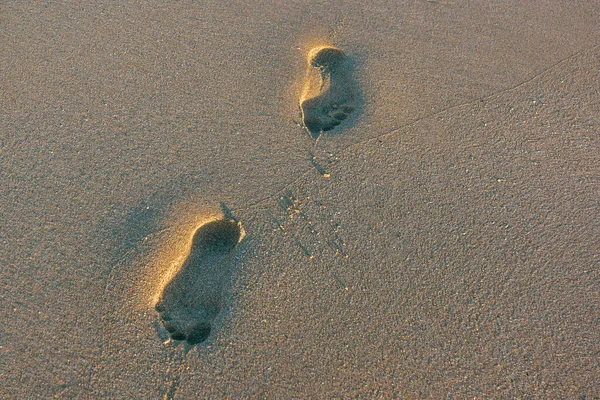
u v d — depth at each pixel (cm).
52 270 209
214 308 204
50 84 261
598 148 248
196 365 192
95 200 227
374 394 189
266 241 218
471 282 211
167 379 190
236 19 290
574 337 201
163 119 250
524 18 297
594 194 235
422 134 249
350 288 208
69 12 291
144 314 201
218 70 268
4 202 226
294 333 198
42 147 242
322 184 233
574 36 289
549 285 211
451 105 260
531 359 196
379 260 214
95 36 280
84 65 269
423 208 228
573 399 190
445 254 217
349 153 242
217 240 221
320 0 301
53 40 278
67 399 187
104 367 192
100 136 245
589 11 300
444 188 234
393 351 196
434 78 269
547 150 247
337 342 197
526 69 275
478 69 274
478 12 299
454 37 287
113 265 210
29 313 200
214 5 297
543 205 231
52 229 219
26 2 295
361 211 226
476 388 191
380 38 284
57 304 202
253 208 226
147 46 277
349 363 194
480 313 204
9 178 233
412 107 258
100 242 216
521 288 210
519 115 258
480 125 254
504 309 205
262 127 249
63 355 193
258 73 267
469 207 229
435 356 196
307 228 221
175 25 286
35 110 253
